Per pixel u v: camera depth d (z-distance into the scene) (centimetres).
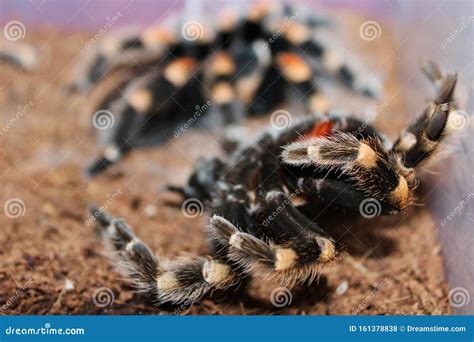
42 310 41
